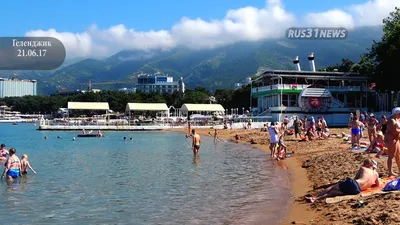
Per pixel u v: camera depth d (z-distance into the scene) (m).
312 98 80.12
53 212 14.46
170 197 16.64
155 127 90.00
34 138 65.12
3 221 13.33
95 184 20.02
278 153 29.50
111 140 59.00
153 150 40.88
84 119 108.19
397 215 10.77
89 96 180.88
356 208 12.18
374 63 81.62
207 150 39.41
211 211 14.20
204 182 20.11
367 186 14.21
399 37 68.06
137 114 142.62
